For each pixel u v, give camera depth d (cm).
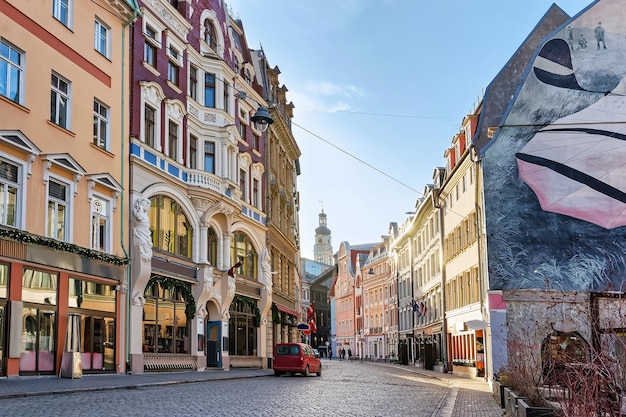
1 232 1856
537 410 1030
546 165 3170
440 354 4731
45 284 2086
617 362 868
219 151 3403
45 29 2164
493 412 1611
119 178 2580
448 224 4456
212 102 3447
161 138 2944
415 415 1462
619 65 3181
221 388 2084
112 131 2553
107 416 1191
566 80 3203
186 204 3109
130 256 2612
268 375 3331
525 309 3073
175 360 2903
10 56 2005
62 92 2262
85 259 2284
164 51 3003
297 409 1491
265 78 4609
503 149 3216
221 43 3591
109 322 2453
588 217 3119
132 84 2719
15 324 1912
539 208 3153
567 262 3102
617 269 3069
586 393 820
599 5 3212
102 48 2555
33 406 1300
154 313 2794
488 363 3234
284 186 5041
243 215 3778
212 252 3416
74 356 2089
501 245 3144
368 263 8762
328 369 4734
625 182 3117
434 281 4997
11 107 1970
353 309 9606
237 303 3734
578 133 3167
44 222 2095
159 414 1257
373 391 2258
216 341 3409
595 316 1154
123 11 2639
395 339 7181
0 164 1928
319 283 12144
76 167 2266
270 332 4294
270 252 4391
